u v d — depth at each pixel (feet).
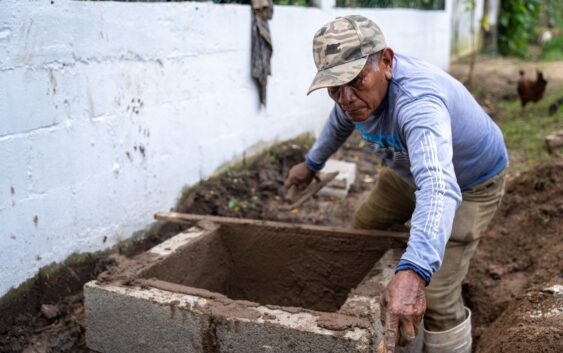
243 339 7.20
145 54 11.34
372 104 6.77
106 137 10.50
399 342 5.84
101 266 10.40
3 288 8.68
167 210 12.44
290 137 18.22
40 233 9.25
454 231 8.22
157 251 9.32
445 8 35.35
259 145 16.33
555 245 11.02
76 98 9.73
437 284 8.36
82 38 9.71
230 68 14.46
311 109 19.49
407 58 7.26
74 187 9.86
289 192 10.36
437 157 5.92
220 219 10.69
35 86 8.91
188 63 12.75
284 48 17.17
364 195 15.48
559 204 12.21
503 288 10.73
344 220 13.76
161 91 11.93
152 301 7.70
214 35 13.61
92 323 8.21
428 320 8.56
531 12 49.47
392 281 5.60
